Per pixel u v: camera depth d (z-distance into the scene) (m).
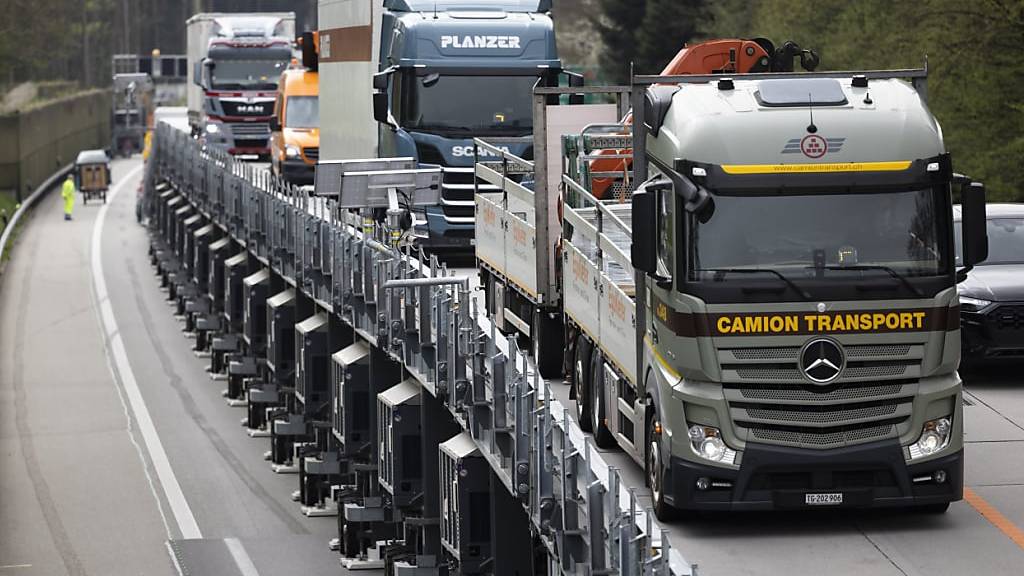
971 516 41.22
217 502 74.38
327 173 66.75
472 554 48.66
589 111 58.47
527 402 39.94
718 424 39.38
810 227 39.38
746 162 39.25
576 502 35.53
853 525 40.72
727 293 39.12
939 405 39.94
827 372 39.22
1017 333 54.84
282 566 63.44
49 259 178.00
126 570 62.81
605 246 46.03
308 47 137.12
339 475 71.31
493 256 63.78
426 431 56.09
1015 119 109.88
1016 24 109.56
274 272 96.56
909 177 39.31
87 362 115.88
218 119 169.88
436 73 82.94
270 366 89.25
